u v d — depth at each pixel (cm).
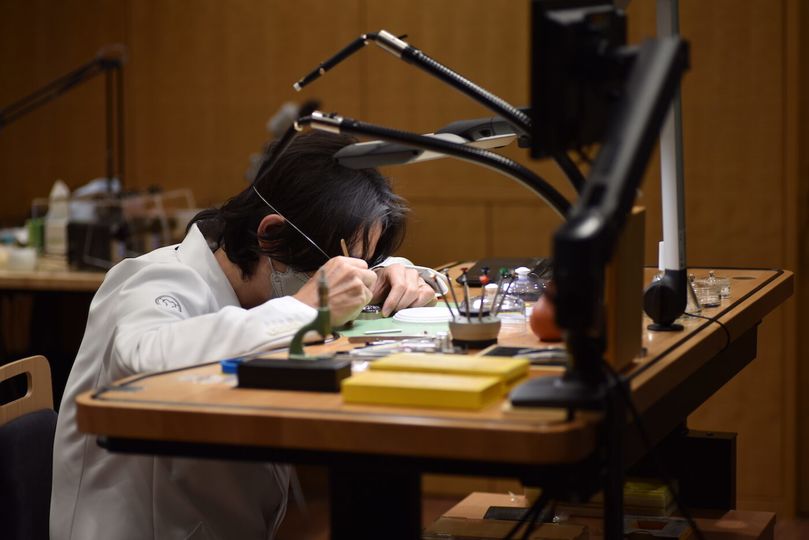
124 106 1208
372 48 1102
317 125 347
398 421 268
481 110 1069
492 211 1073
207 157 1187
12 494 412
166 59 1190
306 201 423
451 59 1076
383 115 1103
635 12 983
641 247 326
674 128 388
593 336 278
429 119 1088
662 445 508
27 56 1234
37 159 1247
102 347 415
